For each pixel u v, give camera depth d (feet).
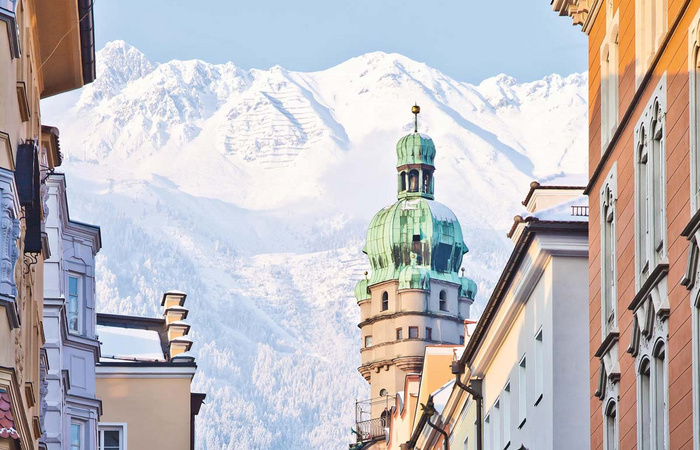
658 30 150.51
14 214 125.59
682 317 134.62
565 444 192.75
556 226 196.13
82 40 170.09
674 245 137.49
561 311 195.93
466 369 248.93
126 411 300.20
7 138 125.18
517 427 214.48
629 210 156.04
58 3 159.84
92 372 260.01
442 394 287.07
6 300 123.24
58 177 229.45
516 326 216.33
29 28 154.51
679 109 136.26
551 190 206.08
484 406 241.35
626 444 156.35
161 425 300.61
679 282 135.74
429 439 297.33
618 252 161.07
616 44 168.66
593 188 175.11
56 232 231.30
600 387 166.61
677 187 136.67
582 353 195.00
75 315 259.39
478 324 229.66
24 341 149.69
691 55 132.36
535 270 200.54
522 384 212.84
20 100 135.74
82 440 256.52
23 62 143.84
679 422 134.72
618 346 160.15
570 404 193.77
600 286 169.78
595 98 176.55
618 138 161.68
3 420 123.03
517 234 202.90
